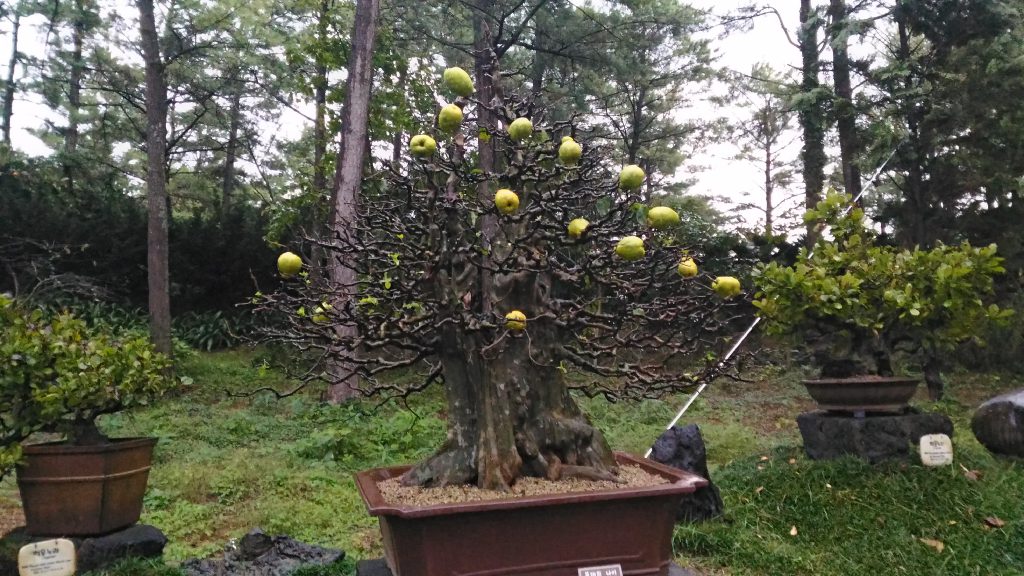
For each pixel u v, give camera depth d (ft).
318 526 16.15
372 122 40.45
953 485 14.78
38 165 54.08
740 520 14.58
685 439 15.23
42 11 51.52
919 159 32.63
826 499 14.80
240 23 44.34
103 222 48.57
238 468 20.44
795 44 41.78
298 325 8.33
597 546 7.29
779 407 30.76
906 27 33.73
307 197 39.27
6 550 12.50
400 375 38.29
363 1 33.47
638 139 59.93
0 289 42.37
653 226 7.95
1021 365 32.32
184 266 49.49
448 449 8.66
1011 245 32.32
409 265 9.14
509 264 8.10
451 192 8.90
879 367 17.34
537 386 8.79
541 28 45.52
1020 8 31.14
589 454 8.75
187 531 15.79
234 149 69.00
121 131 63.41
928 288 16.78
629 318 8.82
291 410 31.40
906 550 12.69
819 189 43.52
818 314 17.02
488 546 7.03
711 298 8.90
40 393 12.49
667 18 44.78
